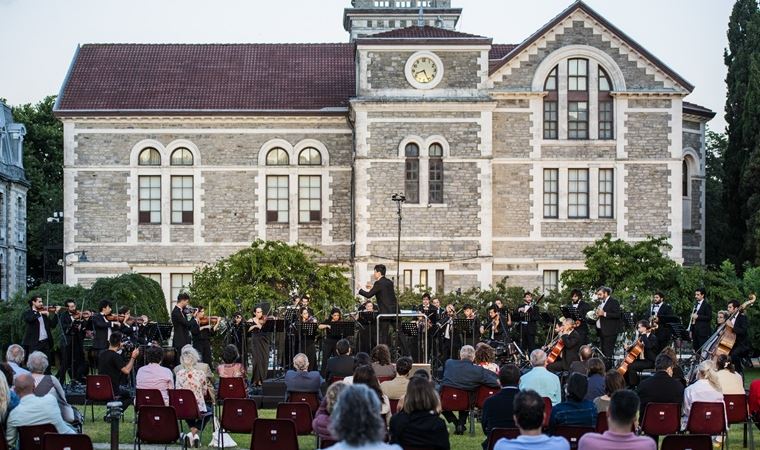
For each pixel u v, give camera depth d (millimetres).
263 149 48812
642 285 38062
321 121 48938
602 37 46625
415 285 44375
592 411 16156
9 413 16062
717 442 20891
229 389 21219
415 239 45500
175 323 28188
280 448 15953
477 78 45781
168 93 49875
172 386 20281
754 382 19516
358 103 45312
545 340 35688
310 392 20297
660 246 42250
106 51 52844
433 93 45688
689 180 51562
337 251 48844
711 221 56562
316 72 52031
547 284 46719
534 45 46625
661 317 28031
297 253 38062
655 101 46875
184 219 48688
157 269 48500
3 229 59469
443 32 46938
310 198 49000
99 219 48562
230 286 37156
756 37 50625
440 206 45531
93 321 27797
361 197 45500
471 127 45688
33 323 27891
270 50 53781
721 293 38156
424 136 45625
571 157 46656
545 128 46750
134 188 48562
